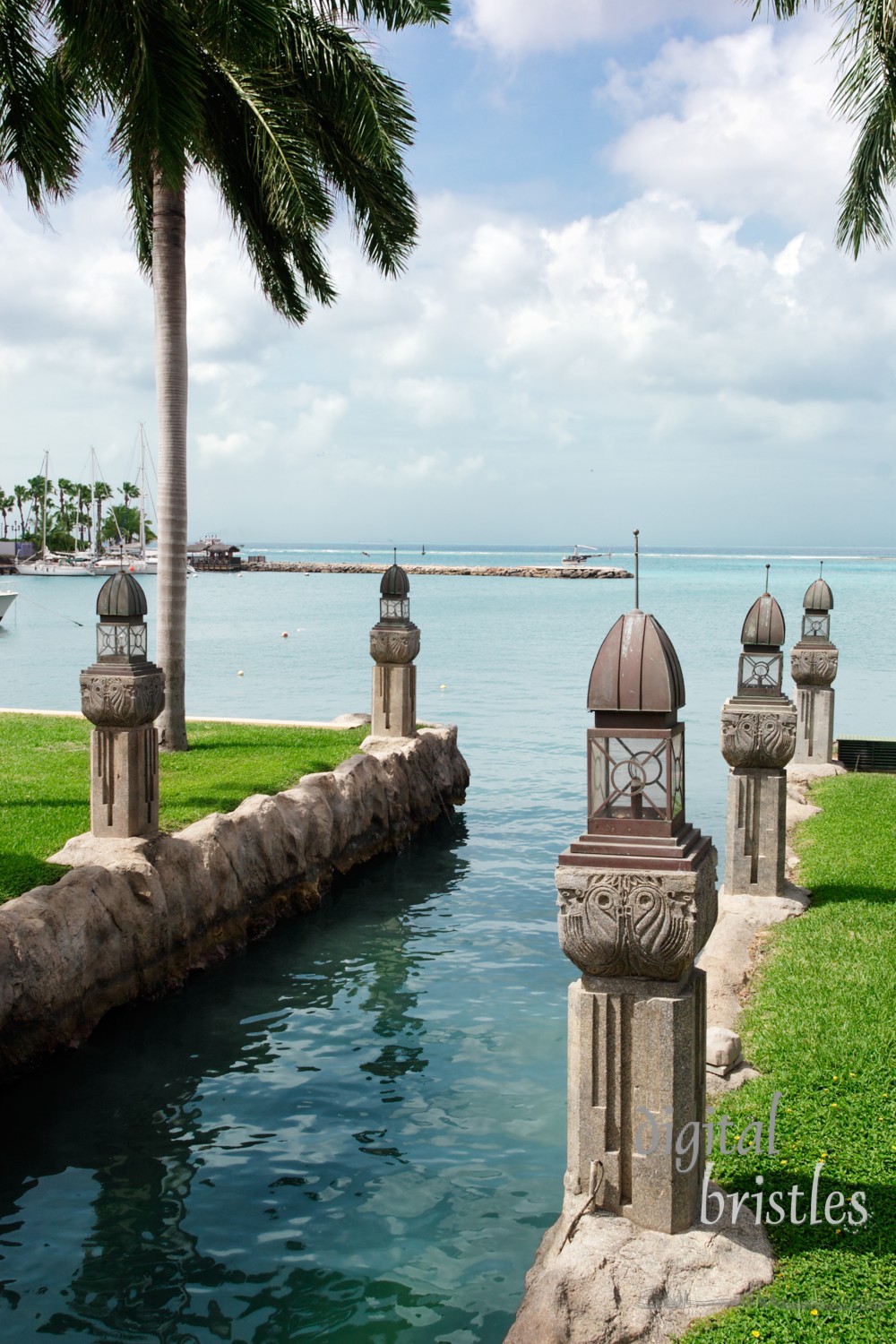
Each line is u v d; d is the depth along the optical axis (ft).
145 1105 25.58
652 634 15.56
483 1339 17.38
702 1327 14.20
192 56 39.32
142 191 54.54
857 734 69.41
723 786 60.08
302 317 61.26
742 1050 21.95
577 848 15.46
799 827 41.73
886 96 43.04
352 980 33.78
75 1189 21.97
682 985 15.64
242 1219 20.88
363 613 192.34
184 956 33.76
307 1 50.75
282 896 39.70
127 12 37.70
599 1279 14.76
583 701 89.56
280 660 114.62
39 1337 17.49
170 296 51.24
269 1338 17.40
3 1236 20.30
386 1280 18.92
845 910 30.55
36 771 46.32
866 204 46.19
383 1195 21.66
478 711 84.79
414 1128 24.41
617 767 15.46
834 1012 23.26
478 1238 20.17
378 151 53.21
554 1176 22.39
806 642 53.93
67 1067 27.63
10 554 347.36
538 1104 25.57
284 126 51.11
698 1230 15.60
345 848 45.24
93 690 33.68
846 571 431.02
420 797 53.01
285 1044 29.04
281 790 44.96
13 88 40.47
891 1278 14.94
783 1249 15.66
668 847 15.07
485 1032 29.73
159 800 38.73
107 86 41.63
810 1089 20.10
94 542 395.55
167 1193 21.81
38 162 42.16
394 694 55.21
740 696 31.89
